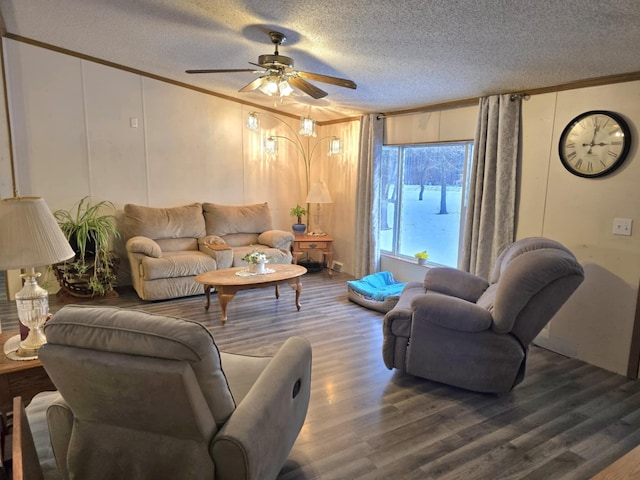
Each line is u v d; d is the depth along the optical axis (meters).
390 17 2.71
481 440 2.36
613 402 2.77
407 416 2.57
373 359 3.34
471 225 4.12
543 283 2.55
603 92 3.14
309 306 4.61
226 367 2.13
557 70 3.14
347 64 3.75
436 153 4.85
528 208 3.71
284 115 6.32
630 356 3.10
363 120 5.49
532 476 2.08
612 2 2.13
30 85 4.56
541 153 3.58
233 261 5.10
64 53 4.69
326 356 3.38
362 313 4.40
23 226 1.90
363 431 2.42
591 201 3.26
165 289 4.64
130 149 5.23
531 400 2.78
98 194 5.10
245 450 1.43
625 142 3.02
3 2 3.50
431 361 2.88
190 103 5.55
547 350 3.59
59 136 4.79
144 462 1.51
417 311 2.84
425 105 4.75
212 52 4.13
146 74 5.20
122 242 5.29
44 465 2.11
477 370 2.76
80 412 1.54
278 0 2.74
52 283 4.89
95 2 3.34
